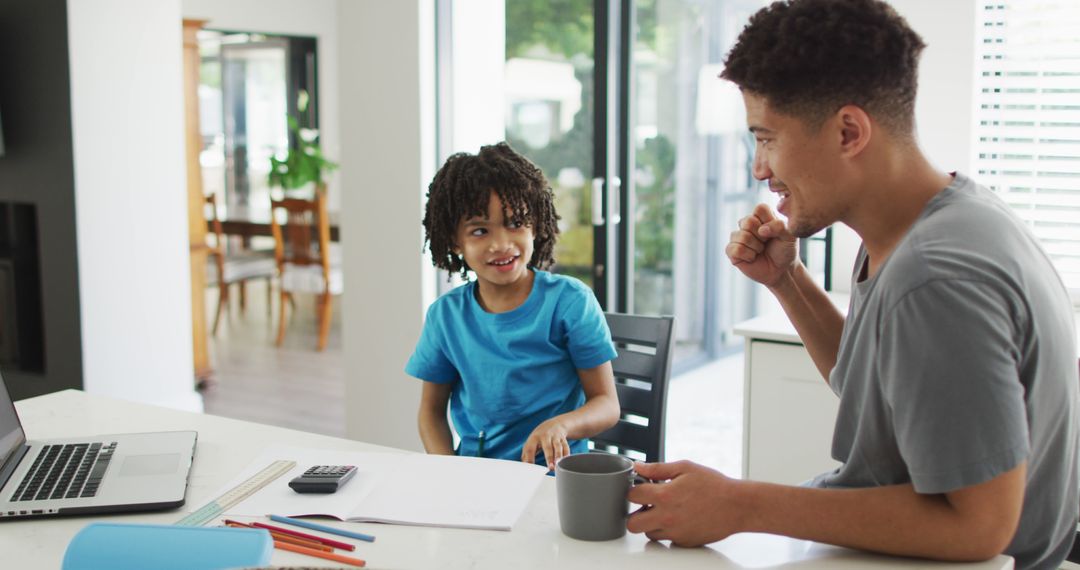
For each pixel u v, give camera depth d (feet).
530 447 4.64
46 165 12.08
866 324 3.39
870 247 3.56
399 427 10.82
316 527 3.64
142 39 12.50
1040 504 3.44
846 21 3.19
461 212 5.34
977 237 3.14
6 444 4.44
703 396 13.08
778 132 3.36
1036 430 3.25
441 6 10.25
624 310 10.61
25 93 12.11
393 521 3.69
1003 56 8.09
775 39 3.31
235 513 3.79
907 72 3.24
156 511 3.86
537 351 5.41
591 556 3.37
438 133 10.46
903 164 3.36
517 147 11.29
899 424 3.09
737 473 10.96
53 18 11.73
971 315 2.96
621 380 6.17
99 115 12.09
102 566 2.97
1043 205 8.11
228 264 20.49
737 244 4.52
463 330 5.52
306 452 4.58
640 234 10.84
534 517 3.76
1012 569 3.20
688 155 11.45
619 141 10.34
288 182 20.75
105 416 5.39
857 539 3.19
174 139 13.05
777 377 7.27
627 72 10.18
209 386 15.35
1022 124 8.13
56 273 12.24
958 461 2.95
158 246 12.97
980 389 2.93
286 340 19.27
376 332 10.82
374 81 10.45
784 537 3.51
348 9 10.51
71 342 12.24
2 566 3.40
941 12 8.22
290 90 25.80
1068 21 7.72
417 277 10.43
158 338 13.07
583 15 10.59
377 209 10.62
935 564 3.20
